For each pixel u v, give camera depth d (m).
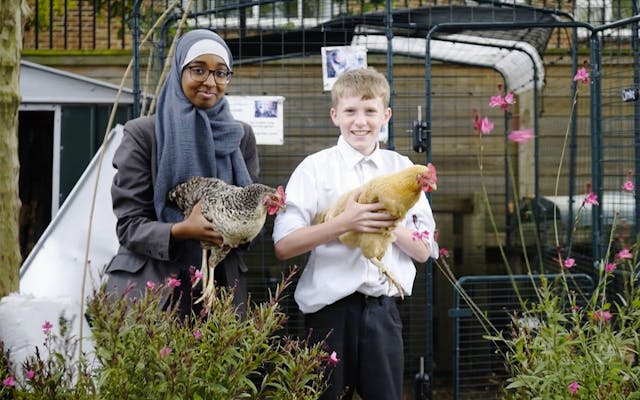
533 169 5.99
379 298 2.64
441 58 5.61
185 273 2.43
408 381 5.06
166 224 2.32
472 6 4.42
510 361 2.33
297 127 5.51
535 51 5.23
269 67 5.53
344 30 4.33
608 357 2.14
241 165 2.53
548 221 5.31
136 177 2.42
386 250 2.41
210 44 2.41
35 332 2.37
